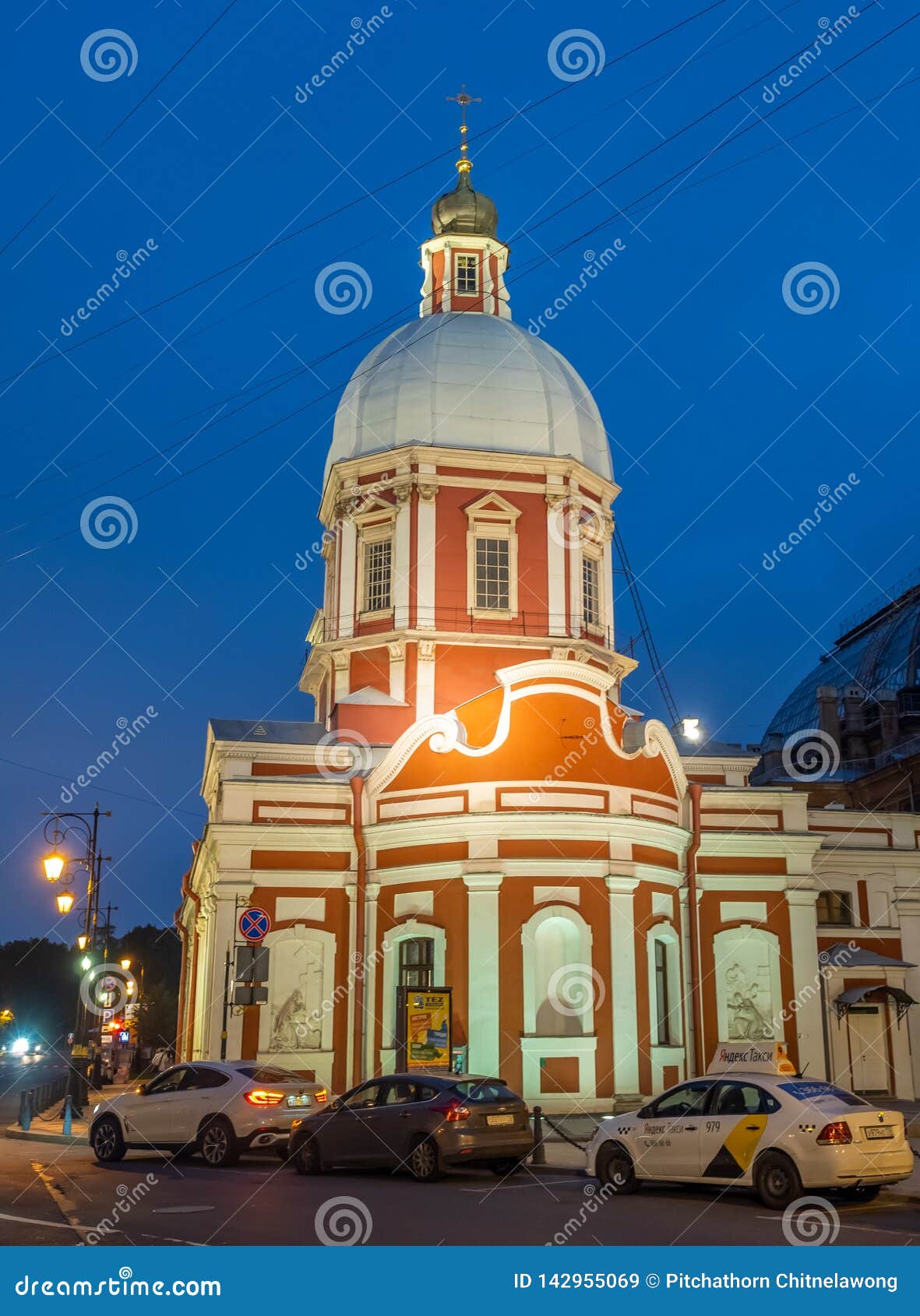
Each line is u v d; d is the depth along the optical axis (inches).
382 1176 762.8
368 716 1376.7
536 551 1446.9
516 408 1491.1
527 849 1175.0
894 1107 1320.1
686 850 1291.8
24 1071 3235.7
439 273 1680.6
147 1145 864.9
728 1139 630.5
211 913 1285.7
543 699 1211.2
